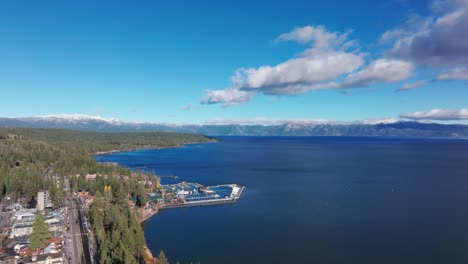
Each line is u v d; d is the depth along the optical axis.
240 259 160.50
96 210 192.88
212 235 193.62
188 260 159.75
